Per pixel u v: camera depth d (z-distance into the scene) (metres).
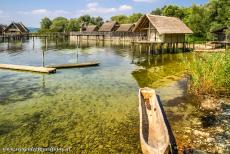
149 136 8.77
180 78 18.72
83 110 11.68
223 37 40.16
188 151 7.83
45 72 20.09
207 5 62.03
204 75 13.91
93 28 78.94
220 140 8.57
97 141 8.57
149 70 22.39
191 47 41.31
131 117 10.75
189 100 13.07
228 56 14.05
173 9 71.25
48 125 9.95
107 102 12.88
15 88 15.71
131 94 14.41
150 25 34.72
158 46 42.12
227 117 10.67
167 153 6.73
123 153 7.77
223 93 13.88
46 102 12.92
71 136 8.98
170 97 13.69
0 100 13.26
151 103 11.62
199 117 10.71
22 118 10.72
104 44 58.25
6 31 67.06
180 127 9.68
